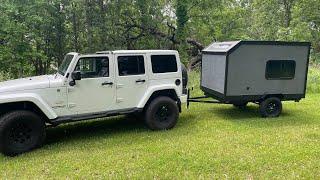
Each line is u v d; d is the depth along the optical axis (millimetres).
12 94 7113
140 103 8508
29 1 14172
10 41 13711
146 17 19281
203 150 7266
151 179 5879
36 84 7363
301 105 12273
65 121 7707
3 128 6957
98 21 17219
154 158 6824
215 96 10680
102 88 8062
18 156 7145
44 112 7383
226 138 8156
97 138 8336
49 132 8977
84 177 5988
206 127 9227
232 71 9867
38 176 6082
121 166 6453
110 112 8219
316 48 37844
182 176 5973
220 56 10125
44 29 15945
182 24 20422
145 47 20297
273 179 5809
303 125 9430
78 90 7801
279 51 10148
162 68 8805
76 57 7746
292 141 7902
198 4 21281
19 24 13539
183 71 9328
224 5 24281
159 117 8891
